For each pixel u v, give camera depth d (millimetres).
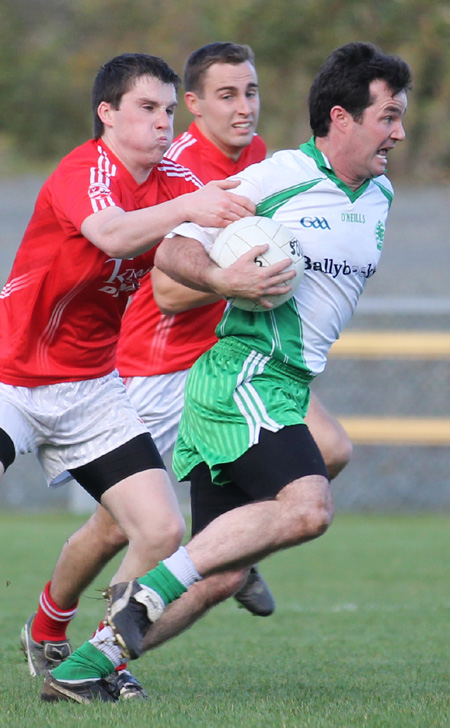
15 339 15211
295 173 14508
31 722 12227
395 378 49438
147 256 15281
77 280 14922
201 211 13445
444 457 46688
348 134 14312
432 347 44281
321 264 14414
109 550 16391
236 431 13945
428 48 80250
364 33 80562
